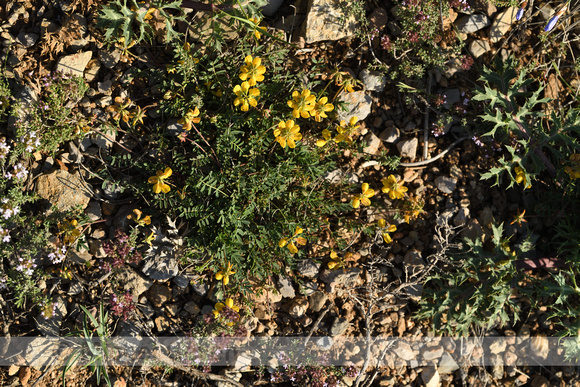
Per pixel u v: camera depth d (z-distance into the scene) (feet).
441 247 4.36
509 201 4.47
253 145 4.25
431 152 4.43
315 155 4.29
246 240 4.28
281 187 4.25
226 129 4.21
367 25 4.40
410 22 4.35
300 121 4.36
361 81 4.40
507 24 4.46
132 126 4.29
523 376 4.48
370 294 4.30
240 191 4.23
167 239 4.29
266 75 4.36
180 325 4.33
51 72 4.30
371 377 4.39
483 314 4.44
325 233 4.37
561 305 4.47
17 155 4.23
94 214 4.27
